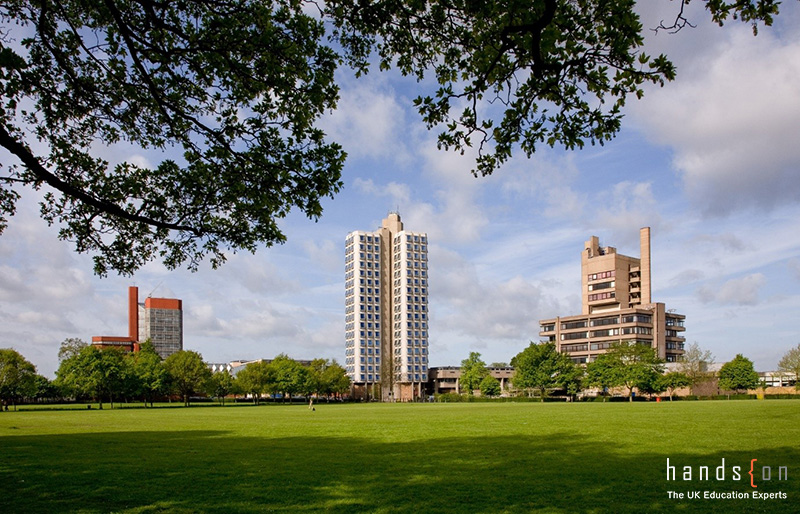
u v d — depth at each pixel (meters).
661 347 167.75
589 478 17.62
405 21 12.01
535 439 29.80
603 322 174.12
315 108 13.90
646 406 81.00
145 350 123.81
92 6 12.84
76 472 19.56
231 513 13.36
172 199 15.42
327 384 154.50
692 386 130.38
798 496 14.88
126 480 17.84
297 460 22.36
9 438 33.47
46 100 13.69
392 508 13.69
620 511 13.31
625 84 10.43
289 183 14.12
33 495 15.55
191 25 12.84
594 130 11.12
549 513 13.12
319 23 13.02
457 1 11.02
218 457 23.50
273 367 138.62
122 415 68.31
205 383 118.38
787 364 115.44
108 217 15.74
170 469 20.11
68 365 97.81
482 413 62.97
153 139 14.88
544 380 129.62
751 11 9.70
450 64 12.64
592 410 67.50
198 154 14.30
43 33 12.42
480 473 18.78
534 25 9.53
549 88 10.87
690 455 22.59
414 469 19.77
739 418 45.44
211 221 15.53
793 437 29.12
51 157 14.71
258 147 13.87
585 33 10.36
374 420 50.62
